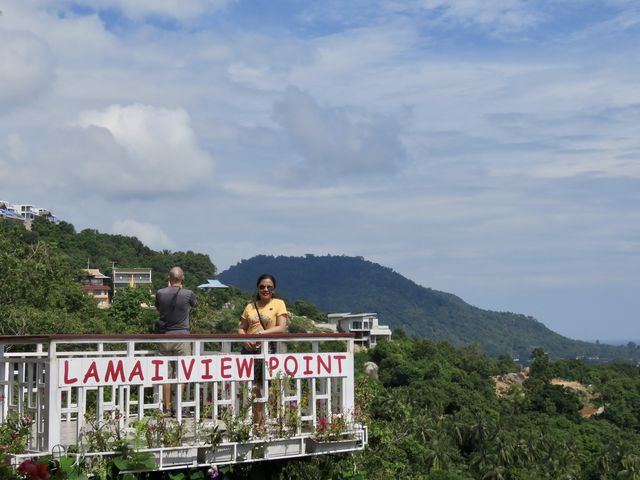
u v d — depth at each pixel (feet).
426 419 250.78
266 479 32.48
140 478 27.96
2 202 546.67
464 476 231.91
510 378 437.17
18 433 25.94
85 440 26.94
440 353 429.38
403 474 121.19
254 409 31.12
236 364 29.76
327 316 526.57
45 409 26.30
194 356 28.96
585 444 294.46
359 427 32.01
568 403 356.59
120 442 26.76
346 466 35.47
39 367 26.78
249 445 29.53
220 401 29.50
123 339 27.50
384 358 388.16
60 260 108.37
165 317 33.09
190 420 31.96
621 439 312.09
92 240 495.82
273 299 34.22
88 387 27.04
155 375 28.12
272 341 31.12
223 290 417.28
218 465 28.91
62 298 112.57
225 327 175.52
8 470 24.30
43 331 91.40
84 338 26.73
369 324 490.90
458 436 264.72
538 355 447.42
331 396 33.47
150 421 29.43
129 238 537.24
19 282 96.22
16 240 104.22
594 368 466.70
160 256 527.81
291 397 31.09
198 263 527.81
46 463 24.54
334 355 32.17
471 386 370.73
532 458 255.09
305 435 30.81
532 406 357.20
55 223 503.20
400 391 307.99
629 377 452.76
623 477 248.52
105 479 26.08
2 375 29.01
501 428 270.26
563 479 245.04
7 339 26.68
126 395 27.89
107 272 456.45
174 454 27.91
